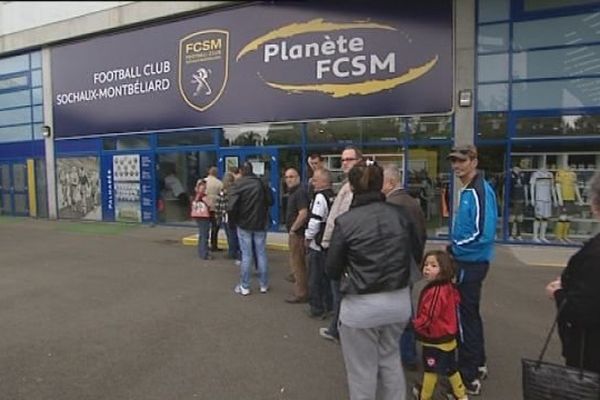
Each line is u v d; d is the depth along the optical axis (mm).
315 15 11500
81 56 15234
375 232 2879
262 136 12383
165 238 11844
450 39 10305
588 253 2256
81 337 4898
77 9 14930
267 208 6590
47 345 4688
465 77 10250
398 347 3074
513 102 10078
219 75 12844
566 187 9953
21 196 17234
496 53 10117
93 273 7887
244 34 12445
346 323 2938
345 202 4484
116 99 14641
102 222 15141
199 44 13086
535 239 10219
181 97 13500
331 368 4141
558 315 2402
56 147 16109
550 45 9773
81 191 15688
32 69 16438
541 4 9750
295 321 5367
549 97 9859
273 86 12133
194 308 5875
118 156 14805
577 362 2354
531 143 10062
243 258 6449
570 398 2256
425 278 3463
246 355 4430
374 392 2951
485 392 3676
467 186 3590
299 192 6051
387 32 10797
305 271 6055
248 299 6254
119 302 6164
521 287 6867
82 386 3818
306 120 11766
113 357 4391
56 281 7328
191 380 3920
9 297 6418
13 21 16328
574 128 9750
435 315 3373
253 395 3666
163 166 14016
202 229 9078
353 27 11109
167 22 13594
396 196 3785
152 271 8023
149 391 3732
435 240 10711
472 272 3559
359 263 2873
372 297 2869
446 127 10516
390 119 10969
